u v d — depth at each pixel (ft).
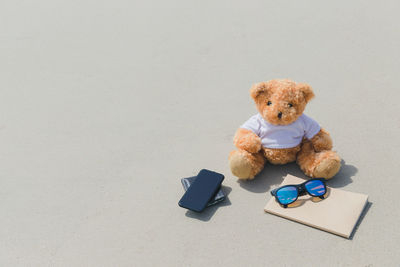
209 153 6.78
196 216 5.98
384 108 7.07
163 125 7.36
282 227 5.73
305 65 8.14
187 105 7.68
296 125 6.19
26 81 8.71
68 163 6.95
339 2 9.57
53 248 5.90
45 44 9.68
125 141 7.18
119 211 6.19
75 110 7.91
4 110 8.08
